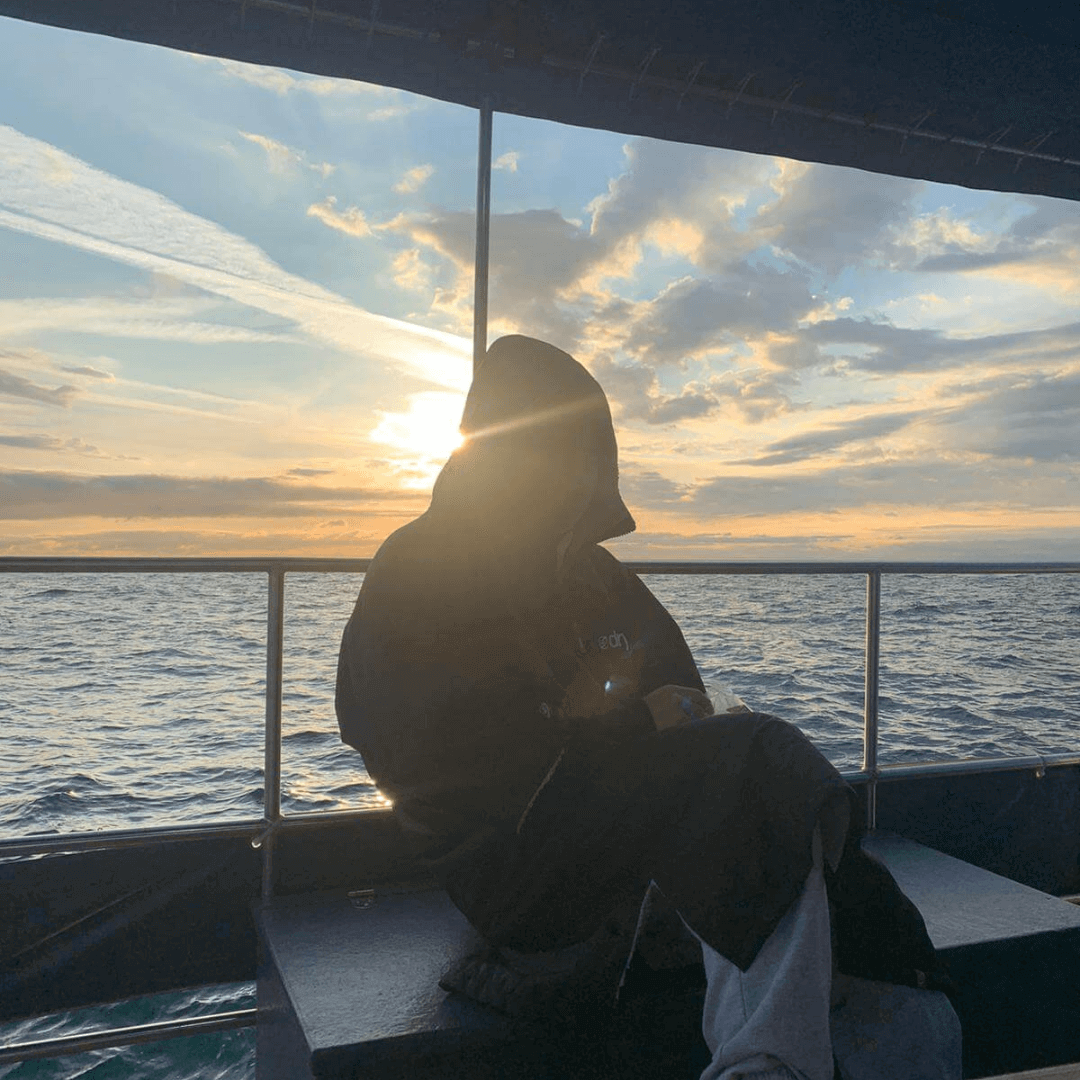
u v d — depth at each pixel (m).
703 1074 1.33
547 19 2.45
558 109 2.61
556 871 1.40
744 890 1.30
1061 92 2.93
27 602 49.97
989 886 2.17
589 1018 1.51
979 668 33.34
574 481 1.59
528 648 1.49
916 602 44.84
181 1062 6.39
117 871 2.16
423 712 1.45
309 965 1.76
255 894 2.25
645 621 1.86
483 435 1.60
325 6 2.31
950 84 2.82
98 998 2.13
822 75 2.71
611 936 1.56
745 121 2.75
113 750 22.67
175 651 43.47
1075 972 1.89
